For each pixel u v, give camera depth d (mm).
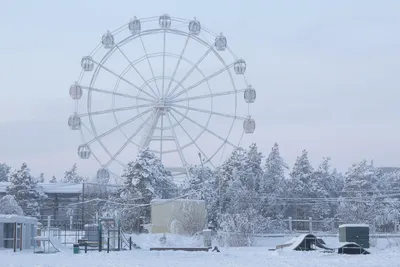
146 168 89875
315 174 113875
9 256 47594
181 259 45281
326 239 66688
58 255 49375
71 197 111312
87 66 81438
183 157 83500
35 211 102812
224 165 101062
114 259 44875
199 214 77062
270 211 101312
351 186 107125
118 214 80500
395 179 122875
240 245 72125
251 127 84188
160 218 77438
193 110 83812
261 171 106812
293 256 48781
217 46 85062
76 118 81125
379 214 97438
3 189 113875
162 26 83625
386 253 52781
